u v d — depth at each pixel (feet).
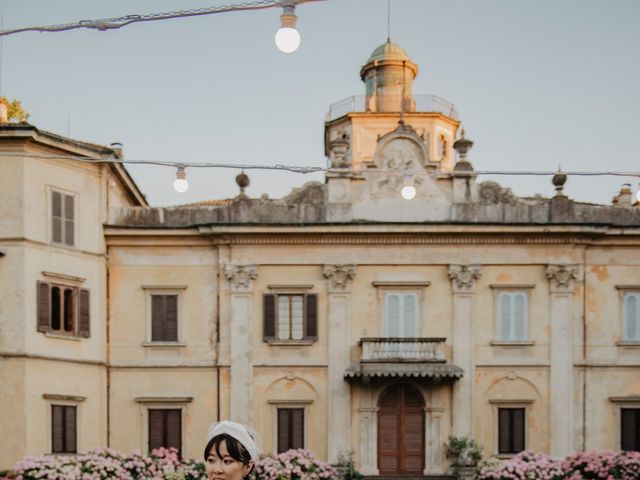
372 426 100.58
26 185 92.58
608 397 101.81
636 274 102.99
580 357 102.17
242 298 102.37
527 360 101.81
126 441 101.19
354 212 102.83
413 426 101.30
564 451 100.58
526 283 102.37
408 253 102.73
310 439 101.09
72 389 95.96
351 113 143.02
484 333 102.22
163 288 103.04
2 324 91.04
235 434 17.46
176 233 102.17
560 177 103.19
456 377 99.30
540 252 102.68
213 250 103.76
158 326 102.83
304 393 101.65
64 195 96.58
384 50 151.12
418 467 100.58
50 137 93.71
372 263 102.68
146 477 90.58
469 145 103.45
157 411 102.01
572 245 102.37
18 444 89.61
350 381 101.19
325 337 102.22
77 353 96.94
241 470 17.24
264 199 103.24
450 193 103.14
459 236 102.12
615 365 101.96
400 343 99.14
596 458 90.79
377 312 102.42
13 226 92.02
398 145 103.65
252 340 102.17
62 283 95.91
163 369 102.06
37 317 92.63
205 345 102.47
